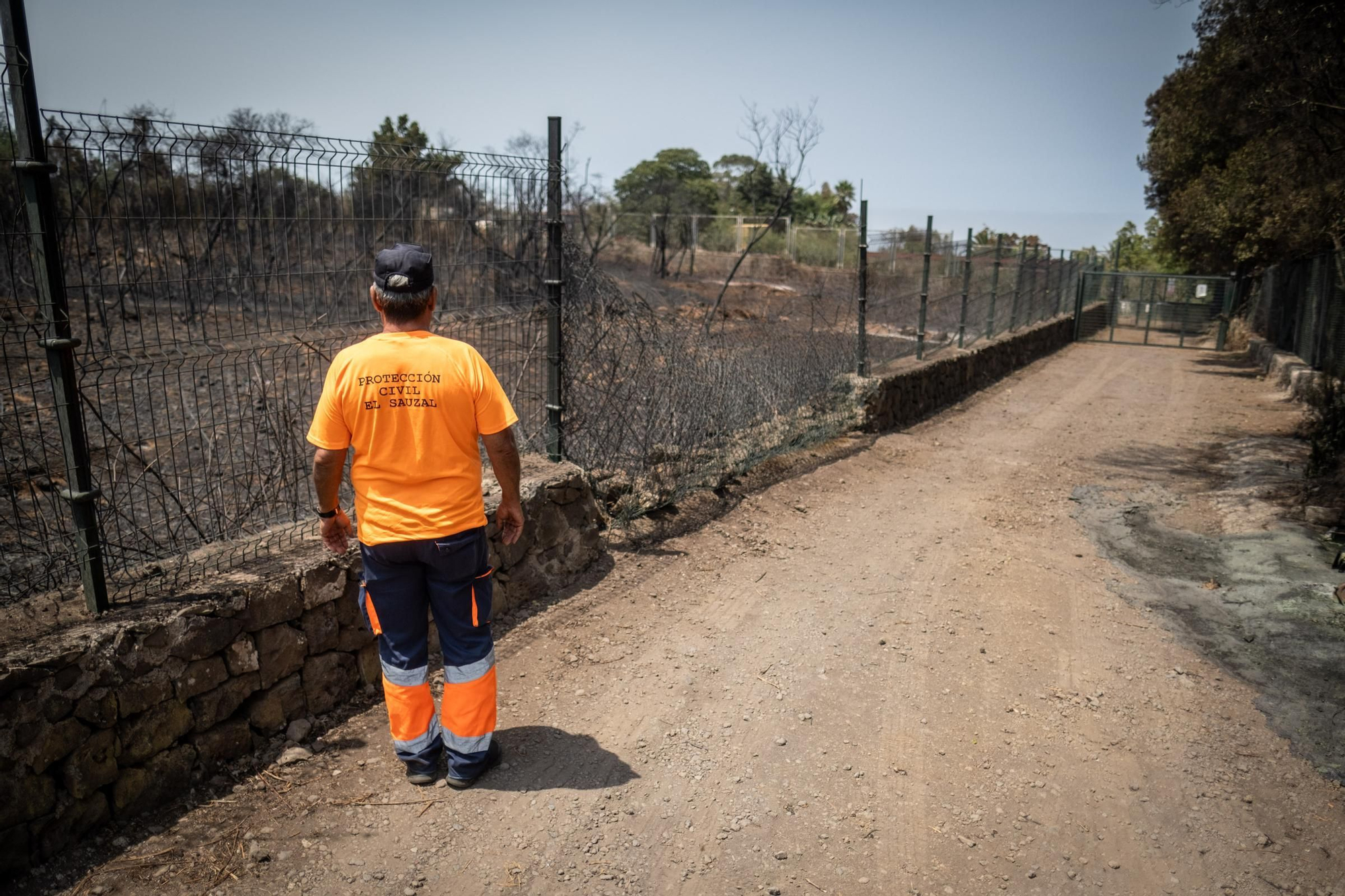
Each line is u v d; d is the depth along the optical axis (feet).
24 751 8.49
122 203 10.83
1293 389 46.68
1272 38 31.65
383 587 9.99
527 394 17.83
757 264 113.60
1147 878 9.73
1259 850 10.25
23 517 14.03
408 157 14.03
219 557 11.44
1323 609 17.26
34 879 8.58
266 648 10.89
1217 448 34.06
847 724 12.65
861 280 33.37
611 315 18.88
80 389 9.60
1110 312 92.79
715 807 10.59
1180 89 67.26
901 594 17.69
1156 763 11.98
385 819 10.02
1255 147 42.57
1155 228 95.35
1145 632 16.44
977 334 55.36
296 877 9.02
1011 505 25.12
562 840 9.84
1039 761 11.92
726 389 23.41
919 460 30.12
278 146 11.97
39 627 9.32
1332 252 44.91
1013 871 9.74
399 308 9.84
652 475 20.18
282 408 12.89
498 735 11.87
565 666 13.79
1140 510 25.08
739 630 15.55
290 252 13.42
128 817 9.48
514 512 10.78
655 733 12.14
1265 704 13.74
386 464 9.67
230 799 10.10
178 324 12.39
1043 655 15.24
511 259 16.79
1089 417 40.96
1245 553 20.90
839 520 22.41
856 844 10.07
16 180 9.16
